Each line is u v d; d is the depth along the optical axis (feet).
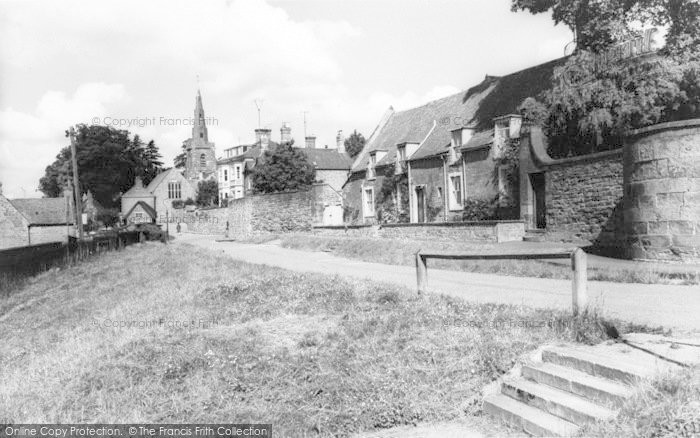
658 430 16.08
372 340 28.86
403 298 36.32
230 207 145.48
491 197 87.04
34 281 84.94
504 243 67.97
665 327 24.90
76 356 33.42
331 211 128.88
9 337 49.78
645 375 19.16
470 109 105.81
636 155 49.52
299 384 25.89
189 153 344.90
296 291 41.81
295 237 104.27
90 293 63.82
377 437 21.54
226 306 40.73
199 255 81.10
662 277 39.60
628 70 65.16
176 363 28.43
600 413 18.57
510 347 25.03
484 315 29.73
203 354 29.27
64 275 84.74
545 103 74.64
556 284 40.96
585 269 26.66
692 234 45.50
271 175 175.42
